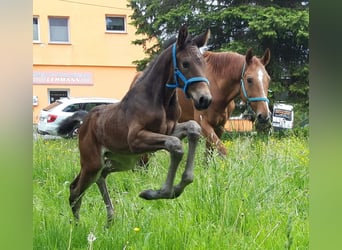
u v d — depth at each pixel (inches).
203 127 269.9
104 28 964.6
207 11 626.2
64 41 950.4
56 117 576.1
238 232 160.4
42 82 929.5
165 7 669.3
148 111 158.9
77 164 282.8
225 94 273.6
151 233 149.6
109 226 165.6
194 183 196.1
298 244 145.9
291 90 603.8
